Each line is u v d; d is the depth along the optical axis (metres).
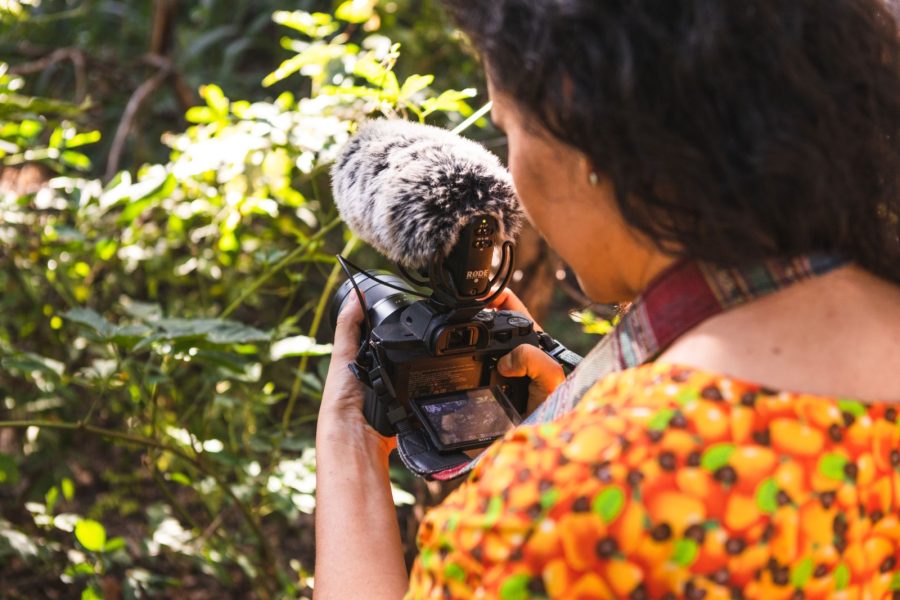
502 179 1.01
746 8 0.62
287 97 1.97
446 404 1.02
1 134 2.02
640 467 0.61
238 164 1.94
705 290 0.67
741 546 0.60
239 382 1.99
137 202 1.98
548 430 0.66
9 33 2.86
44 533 2.29
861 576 0.66
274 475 1.92
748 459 0.61
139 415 1.97
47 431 2.27
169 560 2.47
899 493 0.67
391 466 2.45
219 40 4.07
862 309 0.67
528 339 1.08
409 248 1.00
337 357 1.10
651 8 0.62
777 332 0.65
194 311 2.42
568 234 0.72
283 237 2.44
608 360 0.74
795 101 0.63
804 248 0.65
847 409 0.64
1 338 2.35
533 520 0.62
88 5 3.96
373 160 1.06
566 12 0.63
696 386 0.63
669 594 0.60
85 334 1.68
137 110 2.89
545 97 0.66
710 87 0.62
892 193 0.72
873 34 0.68
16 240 2.17
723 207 0.62
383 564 0.89
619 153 0.64
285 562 2.51
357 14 1.99
